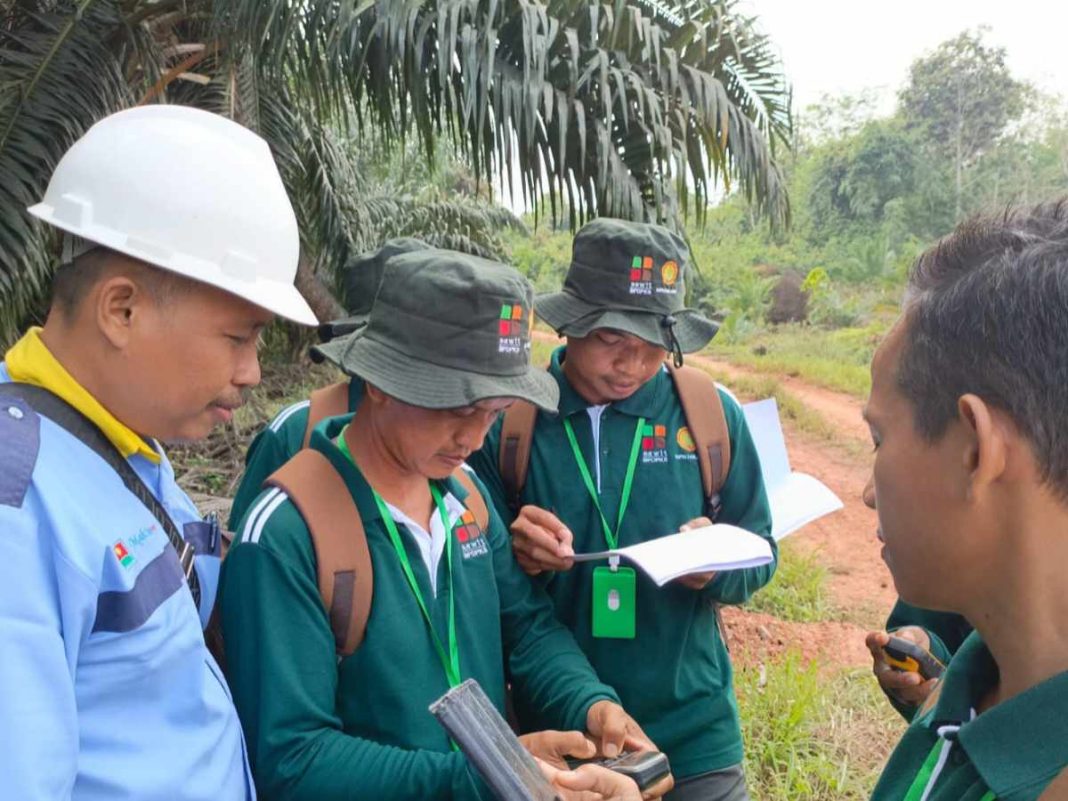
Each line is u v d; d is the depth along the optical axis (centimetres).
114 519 115
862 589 631
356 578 148
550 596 216
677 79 458
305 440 227
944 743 88
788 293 2395
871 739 401
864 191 2948
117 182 117
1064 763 76
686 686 211
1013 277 76
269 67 460
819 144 3384
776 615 567
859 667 485
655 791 154
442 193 1116
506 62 455
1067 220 80
